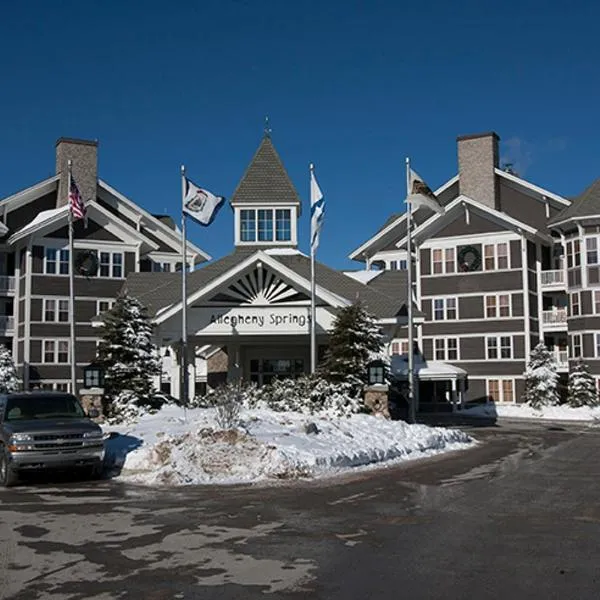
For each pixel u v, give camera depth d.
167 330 28.28
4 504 12.90
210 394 27.05
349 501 12.93
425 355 53.91
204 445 16.89
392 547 9.34
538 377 47.72
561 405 47.91
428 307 54.06
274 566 8.45
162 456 16.77
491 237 52.28
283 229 33.84
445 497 13.40
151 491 14.20
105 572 8.24
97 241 50.84
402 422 24.52
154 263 57.25
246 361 34.97
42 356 49.16
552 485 15.02
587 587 7.54
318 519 11.23
